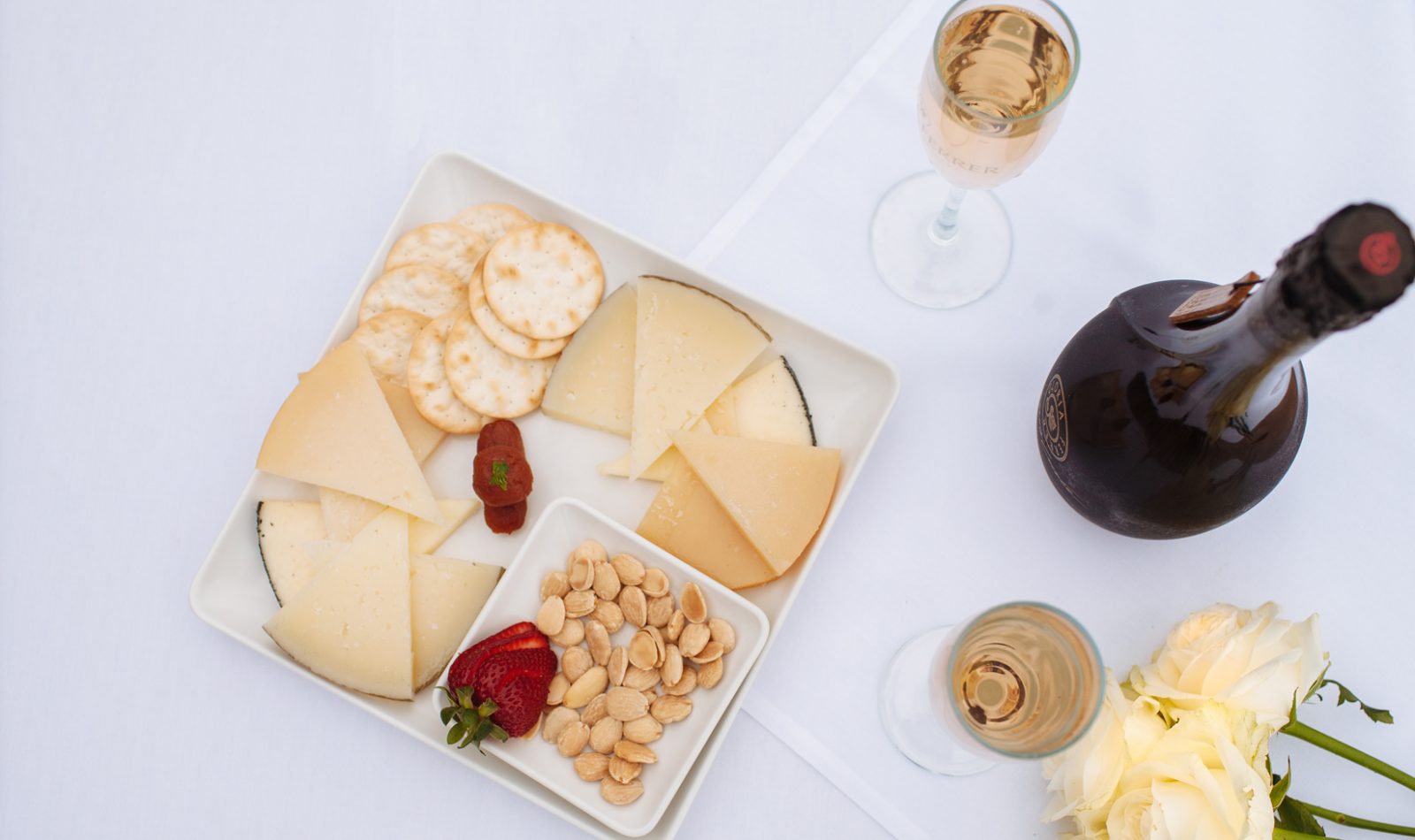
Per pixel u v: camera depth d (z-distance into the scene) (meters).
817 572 1.27
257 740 1.30
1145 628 1.23
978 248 1.32
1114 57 1.33
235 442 1.37
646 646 1.20
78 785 1.29
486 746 1.17
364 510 1.28
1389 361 1.23
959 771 1.19
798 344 1.29
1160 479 1.01
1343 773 1.18
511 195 1.35
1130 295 1.05
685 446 1.23
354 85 1.42
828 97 1.35
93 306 1.41
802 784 1.23
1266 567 1.23
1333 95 1.29
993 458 1.28
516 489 1.19
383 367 1.33
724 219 1.34
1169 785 0.96
